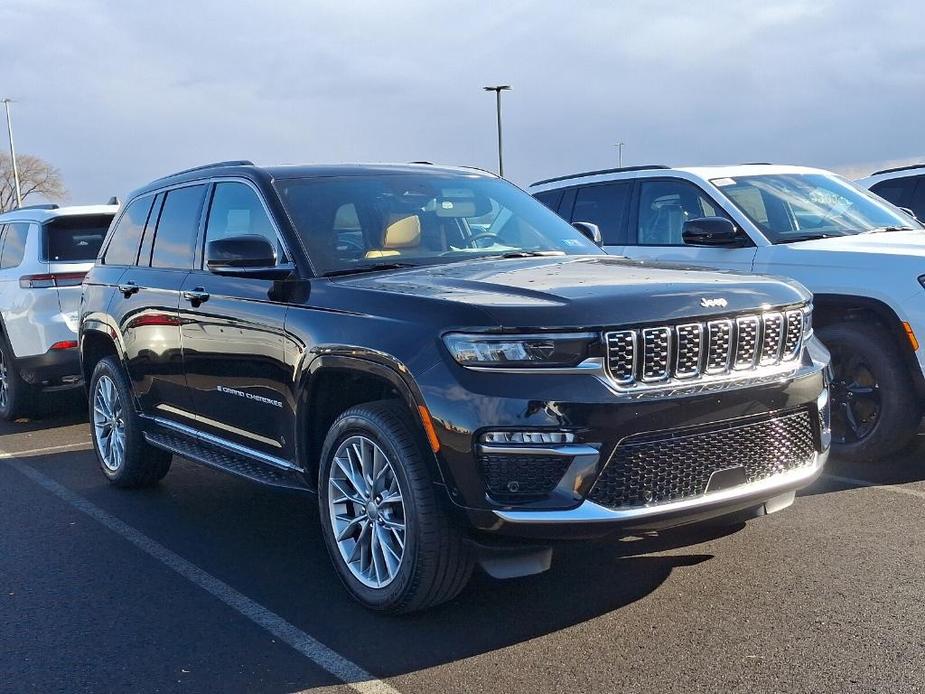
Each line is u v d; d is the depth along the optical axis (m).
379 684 3.47
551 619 3.96
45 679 3.61
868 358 5.96
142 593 4.47
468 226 5.14
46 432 8.74
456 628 3.92
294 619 4.09
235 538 5.28
